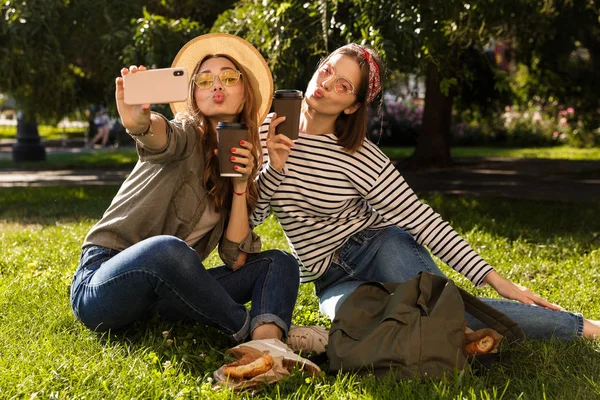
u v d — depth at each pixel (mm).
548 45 12430
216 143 3111
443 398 2596
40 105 11367
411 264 3391
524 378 2936
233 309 3057
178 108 3250
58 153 21141
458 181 12805
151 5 10875
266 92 3129
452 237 3396
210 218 3178
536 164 16266
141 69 2648
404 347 2805
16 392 2645
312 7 6883
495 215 8242
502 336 3016
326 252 3498
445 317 2877
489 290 4508
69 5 9930
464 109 15602
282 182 3352
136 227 3088
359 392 2674
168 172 3090
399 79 13633
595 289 4598
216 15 11328
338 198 3391
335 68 3236
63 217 8273
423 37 6637
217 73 3041
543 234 6867
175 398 2627
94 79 11930
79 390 2674
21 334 3350
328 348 2980
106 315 3070
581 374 2943
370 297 3117
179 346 3162
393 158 17828
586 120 16766
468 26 8312
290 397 2652
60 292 4133
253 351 2873
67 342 3201
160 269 2875
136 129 2795
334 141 3373
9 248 5949
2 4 8734
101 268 3004
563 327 3316
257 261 3258
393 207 3410
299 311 3887
